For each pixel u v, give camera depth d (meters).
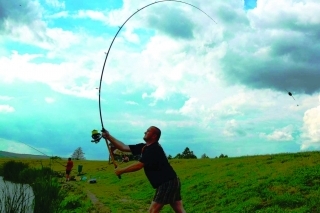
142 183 23.95
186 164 30.33
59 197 11.90
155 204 6.60
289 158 20.34
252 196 13.65
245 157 26.23
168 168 6.70
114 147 6.80
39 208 10.25
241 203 13.09
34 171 16.00
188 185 19.45
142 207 15.84
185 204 15.35
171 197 6.63
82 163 56.19
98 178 32.25
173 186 6.62
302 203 11.98
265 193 13.55
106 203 16.11
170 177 6.64
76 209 14.55
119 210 14.52
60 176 28.12
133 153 6.80
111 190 22.47
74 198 15.76
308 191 13.00
